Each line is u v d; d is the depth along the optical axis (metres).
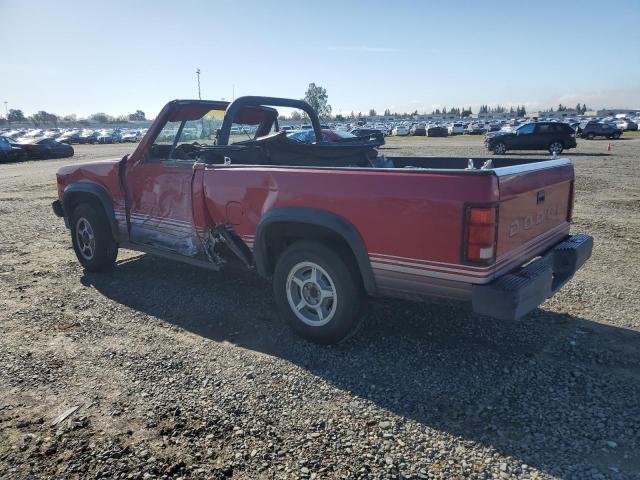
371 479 2.65
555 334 4.35
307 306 4.21
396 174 3.54
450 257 3.35
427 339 4.28
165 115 5.36
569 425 3.08
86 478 2.67
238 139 6.21
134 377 3.70
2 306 5.12
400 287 3.66
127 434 3.04
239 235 4.55
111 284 5.79
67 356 4.04
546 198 4.10
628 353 3.99
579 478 2.64
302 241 4.07
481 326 4.52
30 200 12.89
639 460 2.77
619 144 33.41
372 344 4.20
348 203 3.74
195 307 5.05
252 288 5.57
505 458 2.80
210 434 3.03
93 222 5.91
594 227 8.46
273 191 4.17
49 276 6.12
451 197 3.29
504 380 3.60
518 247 3.67
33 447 2.93
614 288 5.46
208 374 3.74
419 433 3.02
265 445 2.93
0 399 3.43
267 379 3.66
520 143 25.64
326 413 3.23
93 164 5.93
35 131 89.56
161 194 5.17
